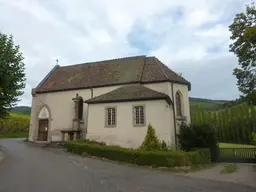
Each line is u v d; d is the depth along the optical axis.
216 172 13.48
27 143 24.52
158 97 19.17
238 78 19.92
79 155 17.09
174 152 14.69
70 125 24.73
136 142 19.05
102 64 28.34
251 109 49.69
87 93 24.77
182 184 9.72
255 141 23.27
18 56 15.55
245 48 18.89
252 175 12.48
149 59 26.92
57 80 28.17
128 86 22.81
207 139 20.44
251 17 19.09
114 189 8.31
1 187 8.11
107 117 20.48
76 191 7.86
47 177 9.77
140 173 11.77
